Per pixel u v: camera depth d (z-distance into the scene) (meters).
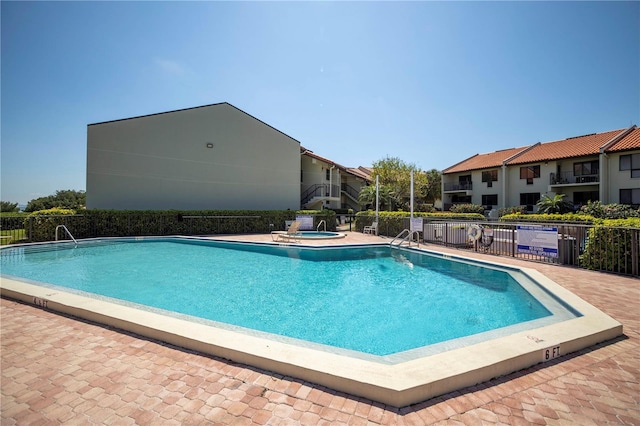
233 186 20.20
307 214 18.97
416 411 2.14
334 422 2.02
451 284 7.08
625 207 18.33
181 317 4.08
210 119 19.39
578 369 2.76
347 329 4.57
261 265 9.21
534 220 17.75
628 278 6.32
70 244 12.70
